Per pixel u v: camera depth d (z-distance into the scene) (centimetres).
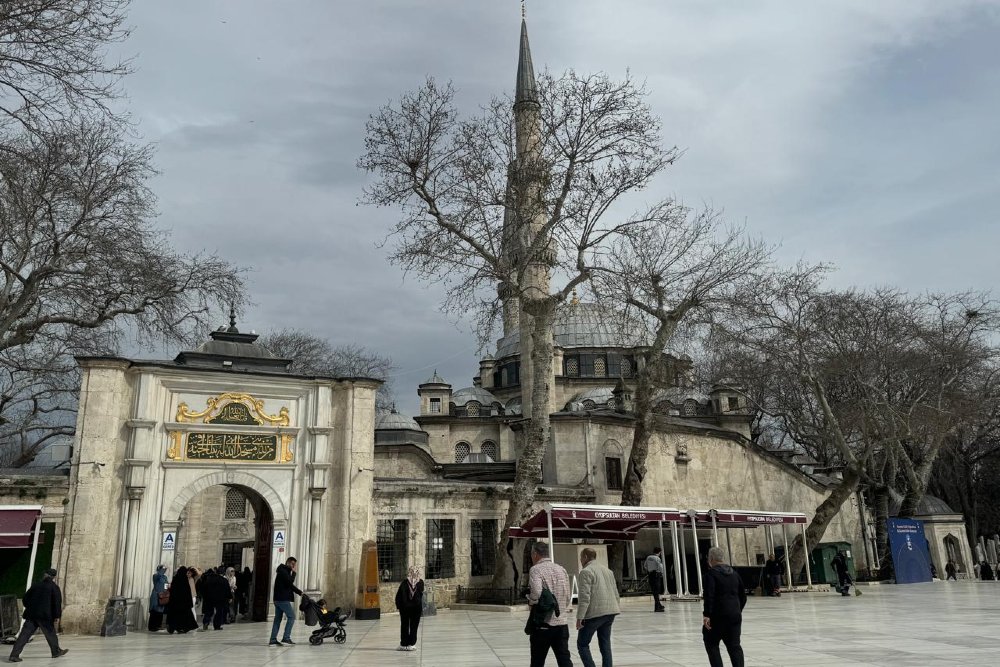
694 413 4994
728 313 3062
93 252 2664
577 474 3288
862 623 1688
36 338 2958
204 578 2002
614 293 2794
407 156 2656
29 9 1348
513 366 5650
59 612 1398
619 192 2675
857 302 3597
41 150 1995
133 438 2083
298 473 2294
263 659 1308
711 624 869
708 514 2641
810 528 3278
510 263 2738
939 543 4350
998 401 4116
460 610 2469
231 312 2542
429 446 4819
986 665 1022
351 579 2261
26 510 1812
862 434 3862
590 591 912
